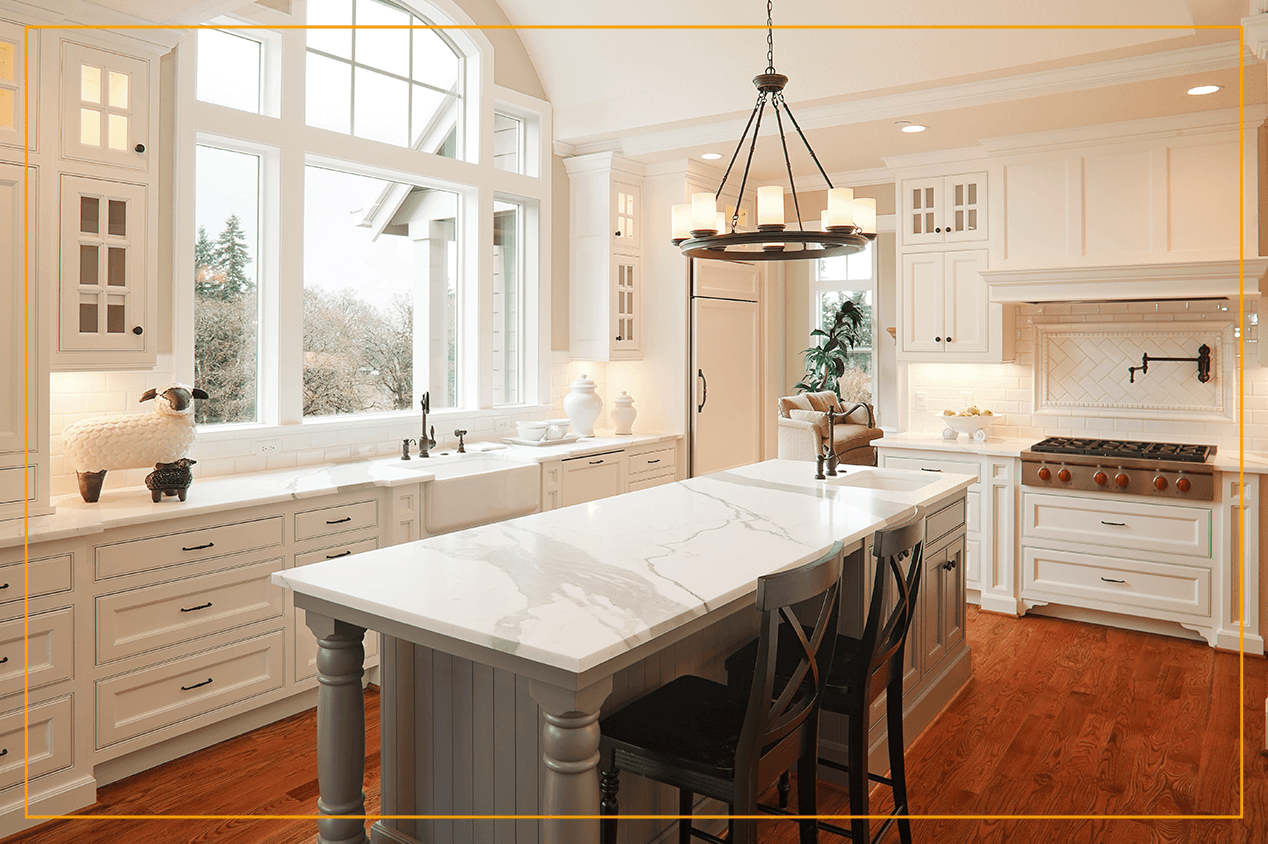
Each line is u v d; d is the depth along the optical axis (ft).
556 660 5.28
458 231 16.96
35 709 8.88
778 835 8.75
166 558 9.98
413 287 16.14
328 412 14.74
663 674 8.18
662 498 10.41
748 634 9.71
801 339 25.29
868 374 24.59
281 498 11.06
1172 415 15.98
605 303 18.57
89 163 9.97
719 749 6.39
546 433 16.66
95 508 10.05
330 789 7.10
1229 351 15.44
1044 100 13.73
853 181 19.70
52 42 9.59
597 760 5.55
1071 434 16.99
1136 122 14.82
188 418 10.77
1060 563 15.42
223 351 13.16
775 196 8.55
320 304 14.55
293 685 11.43
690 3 15.29
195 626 10.30
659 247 19.21
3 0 9.09
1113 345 16.51
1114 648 14.08
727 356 20.43
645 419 19.69
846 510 9.62
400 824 7.97
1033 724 11.18
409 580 6.89
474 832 7.52
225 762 10.27
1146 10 12.07
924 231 17.49
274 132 13.21
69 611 9.14
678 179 18.83
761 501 10.19
